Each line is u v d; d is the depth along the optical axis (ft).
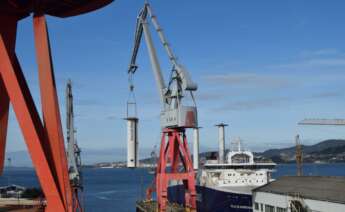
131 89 217.56
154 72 222.69
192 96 203.72
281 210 169.78
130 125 213.66
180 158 219.20
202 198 259.39
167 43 212.43
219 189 231.30
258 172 248.52
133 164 213.46
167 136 210.59
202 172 268.00
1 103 124.47
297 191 164.86
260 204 189.78
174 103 205.05
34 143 113.50
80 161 194.29
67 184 120.47
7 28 121.39
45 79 118.01
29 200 228.43
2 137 124.88
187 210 212.64
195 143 307.78
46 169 113.29
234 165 250.78
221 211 227.81
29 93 123.85
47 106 117.91
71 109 192.34
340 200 136.26
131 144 212.43
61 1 124.98
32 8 121.19
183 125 199.21
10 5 120.37
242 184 244.63
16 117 114.32
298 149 311.68
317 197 148.25
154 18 220.84
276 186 187.42
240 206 209.46
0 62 114.93
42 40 118.62
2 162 124.67
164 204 205.05
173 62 207.62
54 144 117.80
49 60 118.21
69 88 193.16
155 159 351.05
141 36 238.27
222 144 275.39
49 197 113.60
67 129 190.39
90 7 130.00
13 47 122.01
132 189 621.31
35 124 121.80
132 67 242.99
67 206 117.08
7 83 114.73
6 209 139.44
